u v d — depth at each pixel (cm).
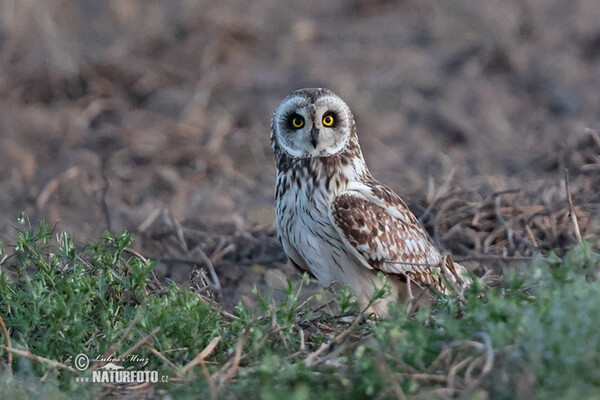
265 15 2792
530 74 2311
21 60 2377
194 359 838
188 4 2748
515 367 724
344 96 2233
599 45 2458
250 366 821
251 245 1390
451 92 2244
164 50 2450
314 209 1060
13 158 1936
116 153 1961
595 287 759
